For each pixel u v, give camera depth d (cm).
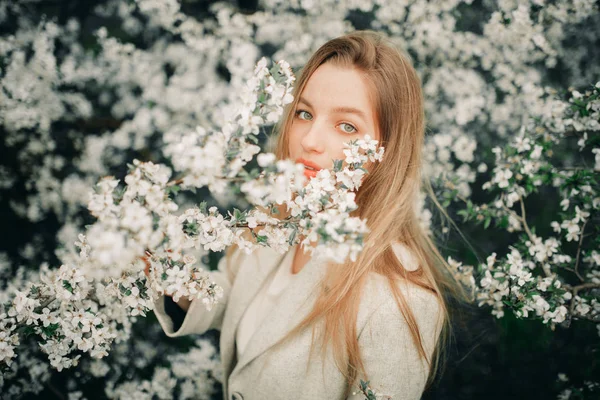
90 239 78
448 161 254
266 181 84
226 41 281
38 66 250
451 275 190
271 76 89
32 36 260
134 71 277
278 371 128
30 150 259
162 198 85
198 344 244
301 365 127
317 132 122
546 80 272
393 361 117
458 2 260
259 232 102
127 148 282
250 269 158
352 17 287
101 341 110
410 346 118
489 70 282
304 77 138
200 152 80
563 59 273
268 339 133
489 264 152
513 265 145
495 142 272
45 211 268
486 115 268
